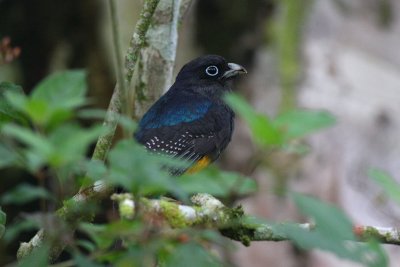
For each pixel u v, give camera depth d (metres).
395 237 7.87
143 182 5.32
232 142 18.00
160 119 12.63
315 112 5.25
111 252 5.73
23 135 5.06
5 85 7.49
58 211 6.61
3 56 10.88
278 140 5.19
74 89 5.46
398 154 17.36
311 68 17.98
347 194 16.89
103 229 5.78
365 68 18.23
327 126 5.34
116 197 6.39
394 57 18.73
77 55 18.23
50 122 5.20
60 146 5.09
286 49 18.12
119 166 5.32
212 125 12.96
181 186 5.45
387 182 5.42
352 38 18.53
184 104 12.95
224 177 5.60
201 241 5.88
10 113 7.04
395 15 18.92
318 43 18.22
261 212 16.67
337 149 17.19
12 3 18.19
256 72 18.20
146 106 12.13
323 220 5.16
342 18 18.53
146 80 11.97
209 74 13.34
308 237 5.21
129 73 9.26
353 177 17.09
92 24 18.06
